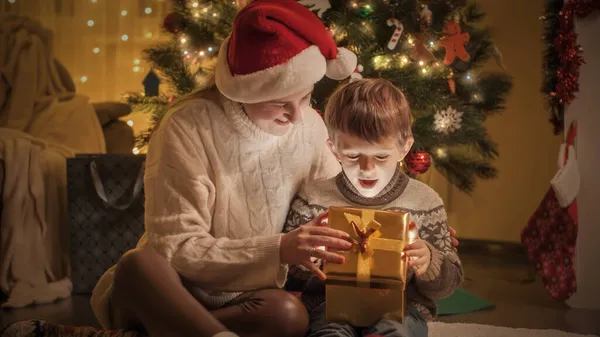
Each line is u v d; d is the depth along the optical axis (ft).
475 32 9.98
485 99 9.61
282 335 4.49
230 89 4.63
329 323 4.50
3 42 10.29
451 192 12.94
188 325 4.23
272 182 5.15
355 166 4.73
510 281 9.84
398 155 4.78
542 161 12.37
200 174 4.87
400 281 4.33
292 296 4.62
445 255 4.83
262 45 4.52
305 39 4.65
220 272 4.58
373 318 4.42
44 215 8.75
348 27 8.45
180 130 4.96
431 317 5.06
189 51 9.36
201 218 4.83
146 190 5.01
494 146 9.74
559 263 8.52
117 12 11.60
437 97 8.70
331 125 4.78
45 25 11.27
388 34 8.73
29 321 5.26
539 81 12.32
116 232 8.79
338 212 4.52
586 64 8.33
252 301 4.57
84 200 8.75
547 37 8.94
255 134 5.01
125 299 4.48
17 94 10.12
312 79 4.57
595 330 7.18
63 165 9.14
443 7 9.20
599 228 8.21
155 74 10.39
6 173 8.44
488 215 12.75
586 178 8.29
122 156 8.77
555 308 8.23
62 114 10.30
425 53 8.73
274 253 4.51
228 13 9.05
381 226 4.44
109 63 11.60
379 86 4.74
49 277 8.75
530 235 9.12
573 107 8.45
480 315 7.84
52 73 10.70
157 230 4.78
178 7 9.80
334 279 4.45
